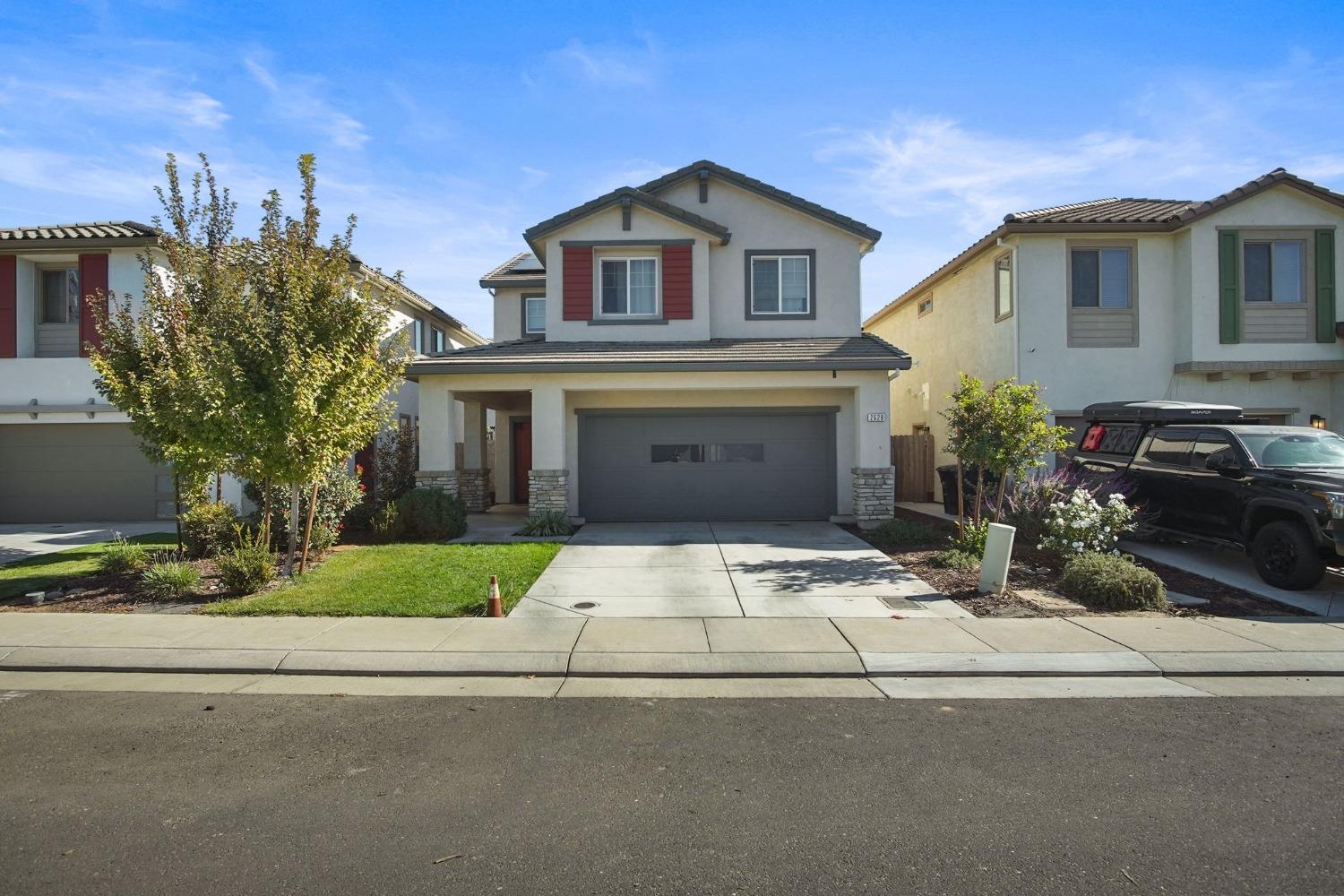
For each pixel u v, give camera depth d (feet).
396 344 36.58
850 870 11.82
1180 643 24.36
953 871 11.78
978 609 28.55
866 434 47.83
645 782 15.11
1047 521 36.19
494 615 27.58
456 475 50.49
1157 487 38.81
